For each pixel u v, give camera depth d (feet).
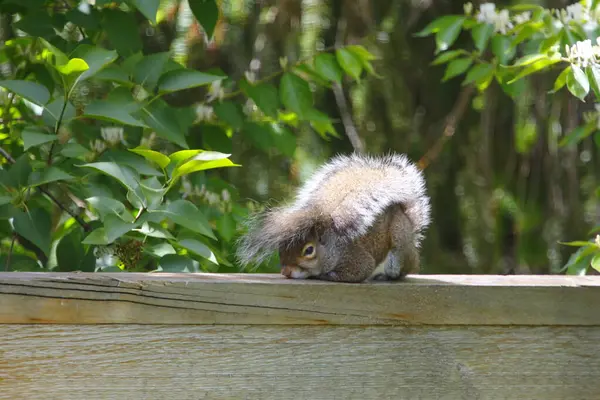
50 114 13.69
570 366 12.97
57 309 12.75
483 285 12.95
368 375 12.89
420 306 12.92
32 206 13.96
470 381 12.93
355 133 18.57
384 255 13.24
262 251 13.25
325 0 17.78
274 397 12.85
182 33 15.75
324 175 13.58
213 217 14.34
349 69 14.62
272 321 12.85
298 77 14.74
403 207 13.46
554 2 17.26
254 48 17.16
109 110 13.65
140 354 12.80
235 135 16.12
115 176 13.47
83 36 14.75
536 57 14.12
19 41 14.47
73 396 12.76
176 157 13.52
